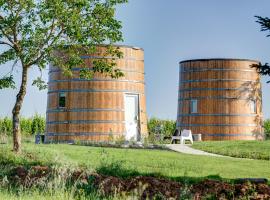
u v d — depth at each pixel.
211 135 38.41
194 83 39.31
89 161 18.36
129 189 12.74
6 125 43.69
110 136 33.28
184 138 34.81
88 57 33.28
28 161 18.20
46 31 20.09
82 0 19.61
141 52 35.81
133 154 22.12
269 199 12.04
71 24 19.73
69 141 33.62
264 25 13.59
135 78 34.97
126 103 34.62
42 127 50.38
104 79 33.62
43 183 12.55
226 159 22.25
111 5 20.70
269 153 25.77
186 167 18.34
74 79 33.81
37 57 21.00
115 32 20.88
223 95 38.59
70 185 12.70
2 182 13.02
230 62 38.75
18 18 19.38
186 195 12.01
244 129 38.59
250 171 18.22
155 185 13.02
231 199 12.22
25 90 20.59
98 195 12.03
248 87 39.03
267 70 14.09
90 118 33.47
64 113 34.00
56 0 19.31
